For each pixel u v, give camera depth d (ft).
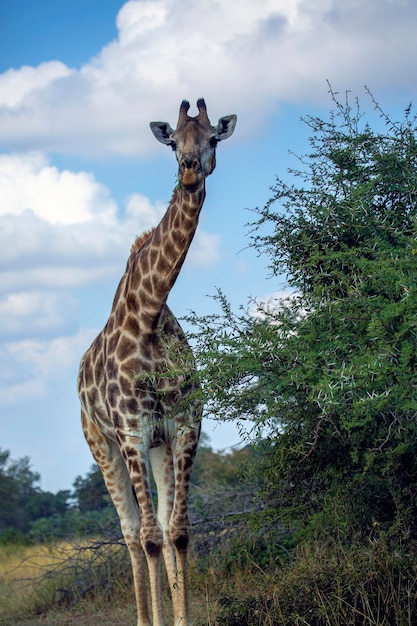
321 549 29.58
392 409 23.44
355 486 27.37
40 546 57.62
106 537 42.06
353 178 27.43
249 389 24.54
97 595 39.09
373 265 23.40
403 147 27.27
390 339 22.39
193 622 29.22
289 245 27.58
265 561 35.53
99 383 31.99
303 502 28.99
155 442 29.73
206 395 24.67
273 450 28.99
